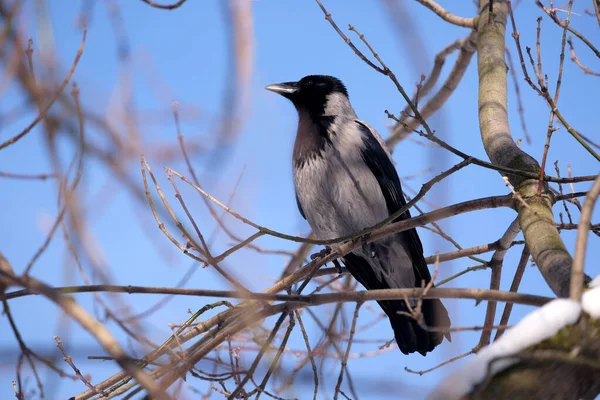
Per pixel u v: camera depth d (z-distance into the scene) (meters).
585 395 5.48
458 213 9.03
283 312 8.78
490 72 11.32
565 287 6.76
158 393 5.32
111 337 5.51
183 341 9.12
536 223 8.04
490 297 6.79
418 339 10.84
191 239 7.36
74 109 4.96
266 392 8.33
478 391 5.07
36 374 6.17
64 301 5.68
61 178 4.94
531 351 5.18
